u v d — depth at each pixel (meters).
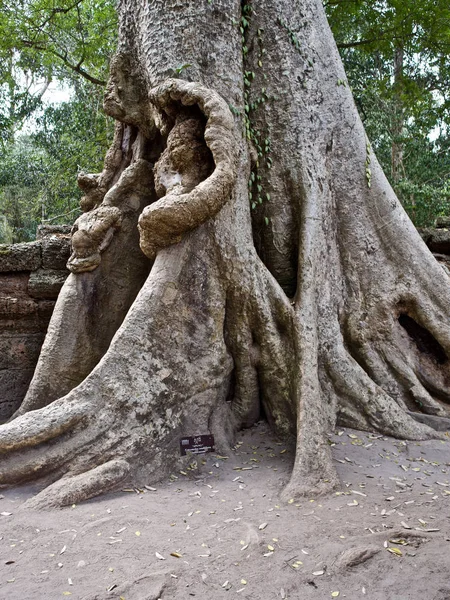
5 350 6.04
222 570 2.73
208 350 4.63
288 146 5.44
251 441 4.80
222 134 4.52
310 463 3.97
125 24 5.41
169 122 5.00
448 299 5.67
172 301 4.48
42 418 3.89
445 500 3.63
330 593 2.55
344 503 3.56
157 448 4.15
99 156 13.12
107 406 4.07
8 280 6.09
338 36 11.37
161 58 4.89
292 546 2.95
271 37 5.48
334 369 5.04
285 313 4.91
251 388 4.92
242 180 4.98
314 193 5.40
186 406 4.46
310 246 5.23
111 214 5.37
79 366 5.14
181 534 3.13
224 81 4.96
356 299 5.58
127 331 4.29
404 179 13.69
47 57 11.72
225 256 4.73
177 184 4.71
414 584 2.58
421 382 5.59
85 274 5.32
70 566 2.79
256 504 3.60
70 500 3.58
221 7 5.00
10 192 21.05
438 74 13.27
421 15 9.09
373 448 4.61
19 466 3.79
